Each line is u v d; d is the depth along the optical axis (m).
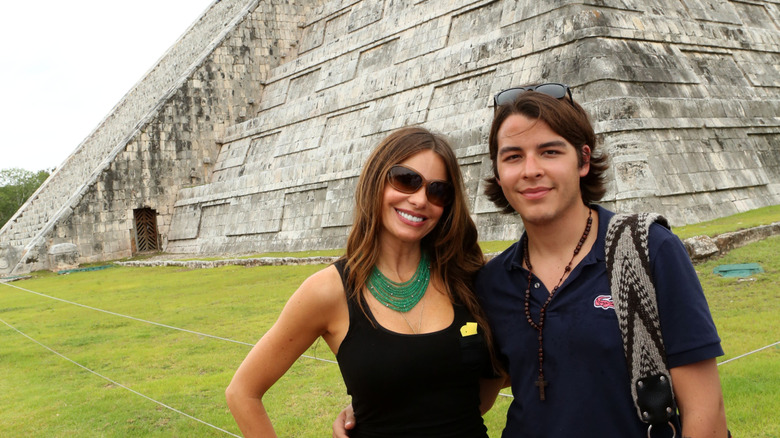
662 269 2.48
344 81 26.95
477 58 20.20
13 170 70.06
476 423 3.09
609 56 16.72
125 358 10.05
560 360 2.63
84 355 10.46
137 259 29.77
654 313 2.46
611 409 2.53
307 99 29.08
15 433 7.00
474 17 21.83
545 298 2.75
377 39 25.95
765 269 10.35
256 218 27.11
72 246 28.53
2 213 67.69
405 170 3.07
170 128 31.94
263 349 3.08
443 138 3.27
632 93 16.47
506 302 2.93
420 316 3.11
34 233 32.25
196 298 15.40
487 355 3.08
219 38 32.94
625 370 2.50
